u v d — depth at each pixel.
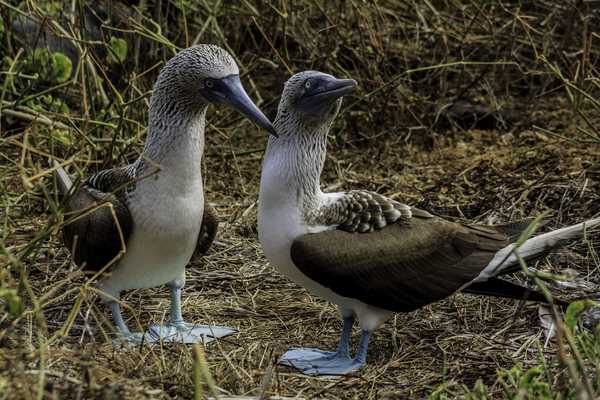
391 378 9.28
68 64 14.05
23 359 8.10
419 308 9.96
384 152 15.90
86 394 7.68
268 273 11.80
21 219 12.84
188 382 8.54
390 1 17.75
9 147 14.31
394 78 15.33
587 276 11.30
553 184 13.35
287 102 9.45
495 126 17.14
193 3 16.53
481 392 7.99
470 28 17.05
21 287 8.90
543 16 17.98
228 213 13.54
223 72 9.68
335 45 16.61
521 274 11.41
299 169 9.42
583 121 16.33
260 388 8.64
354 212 9.67
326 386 8.97
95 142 13.64
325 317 10.82
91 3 16.25
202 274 11.75
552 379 8.73
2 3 13.48
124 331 10.05
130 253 9.73
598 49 17.72
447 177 14.34
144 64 16.03
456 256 9.80
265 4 16.58
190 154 9.68
